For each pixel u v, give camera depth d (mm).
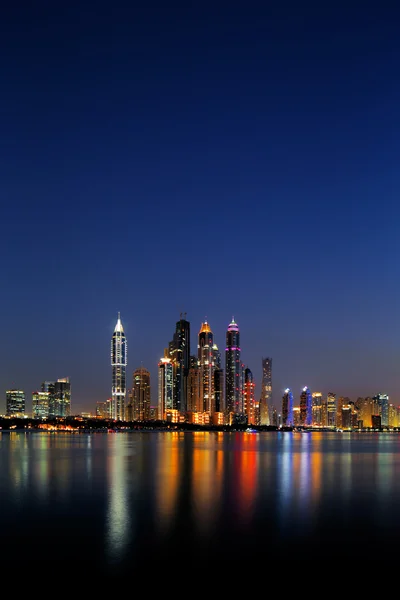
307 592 39594
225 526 59938
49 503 75438
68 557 47406
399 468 135750
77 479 104812
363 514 67938
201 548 50500
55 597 38062
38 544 51688
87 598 37906
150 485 95000
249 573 43469
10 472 118938
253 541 53281
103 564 45438
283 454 198625
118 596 38344
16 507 72188
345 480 106375
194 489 90188
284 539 54250
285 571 44031
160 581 41344
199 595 38750
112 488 91000
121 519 63562
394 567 45219
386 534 56750
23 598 37844
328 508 72188
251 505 74000
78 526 59594
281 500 78750
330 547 51344
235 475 113812
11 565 45125
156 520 63000
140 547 50656
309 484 98625
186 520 63125
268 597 38531
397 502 77688
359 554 49062
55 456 177000
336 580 42094
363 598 38531
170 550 49719
